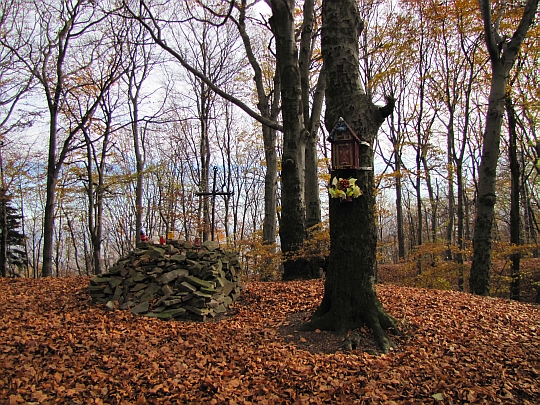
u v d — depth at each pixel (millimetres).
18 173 17828
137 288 7336
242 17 11281
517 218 12430
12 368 3992
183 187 22734
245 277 11719
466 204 23281
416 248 13547
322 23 5641
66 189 18406
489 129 9273
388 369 4160
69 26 13953
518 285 12461
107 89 15766
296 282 9000
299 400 3510
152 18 8305
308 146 10781
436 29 14523
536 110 11852
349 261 5305
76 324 5898
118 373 4121
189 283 7211
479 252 9422
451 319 5883
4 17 14727
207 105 21203
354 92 5406
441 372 4078
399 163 18156
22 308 6922
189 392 3750
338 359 4477
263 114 12445
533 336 5320
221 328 6074
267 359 4598
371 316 5156
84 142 16500
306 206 10812
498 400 3508
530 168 19844
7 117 16125
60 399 3479
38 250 31125
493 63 9102
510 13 10953
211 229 18844
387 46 13109
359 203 5277
